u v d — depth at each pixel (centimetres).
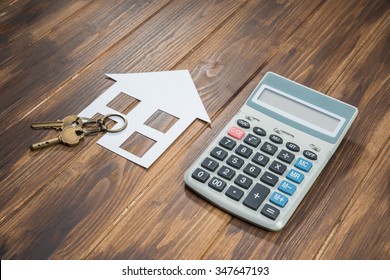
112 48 92
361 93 87
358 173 76
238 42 94
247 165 74
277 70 90
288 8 100
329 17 98
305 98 80
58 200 72
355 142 80
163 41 93
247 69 89
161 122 81
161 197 73
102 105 83
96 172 75
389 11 100
